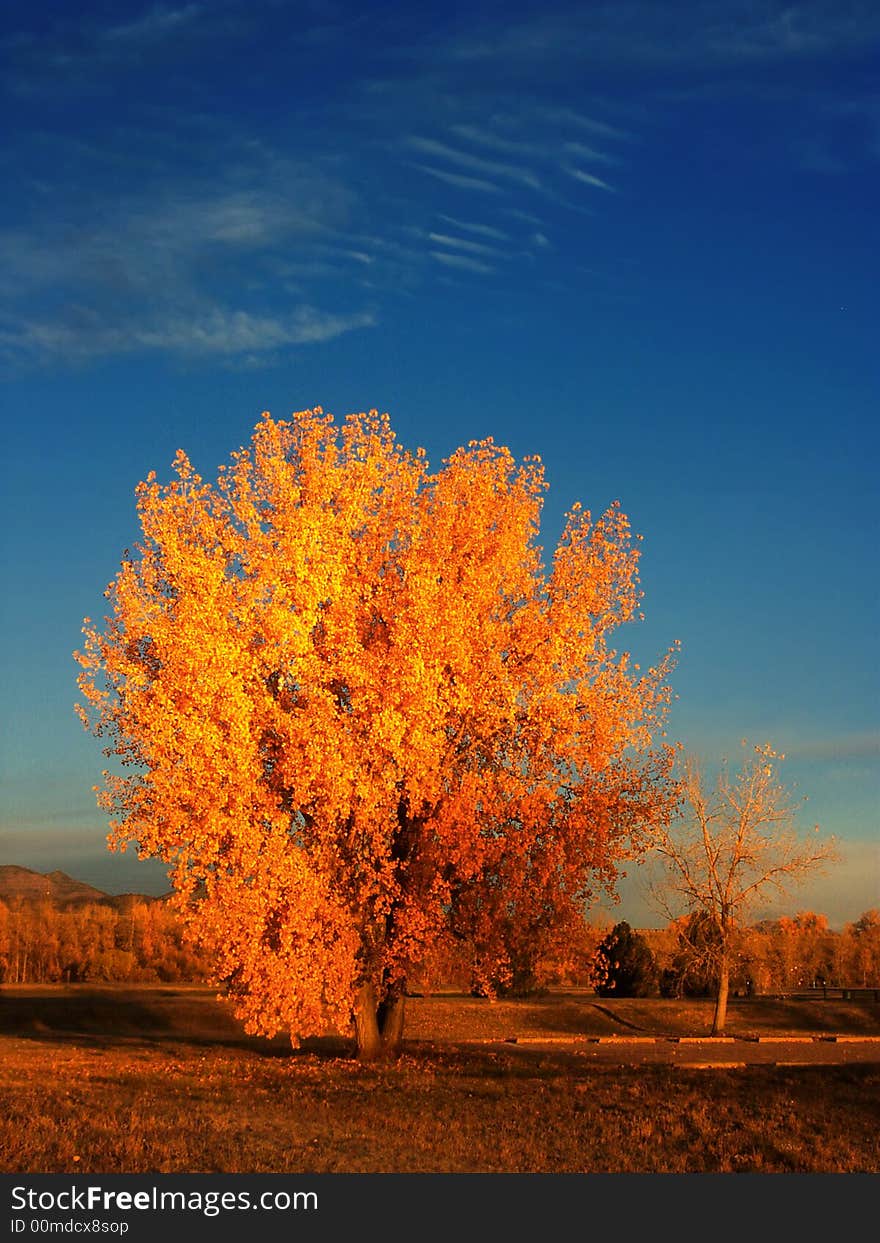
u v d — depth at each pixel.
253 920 25.89
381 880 27.80
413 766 26.62
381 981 30.11
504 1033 45.03
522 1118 20.59
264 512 28.56
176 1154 16.25
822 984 74.69
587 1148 17.86
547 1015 49.44
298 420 29.27
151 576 28.27
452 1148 17.52
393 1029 32.31
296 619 26.56
